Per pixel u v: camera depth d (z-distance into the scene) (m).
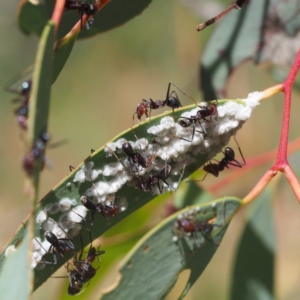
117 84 0.68
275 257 0.35
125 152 0.31
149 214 0.36
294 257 0.49
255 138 0.48
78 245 0.31
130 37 0.66
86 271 0.32
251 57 0.35
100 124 0.68
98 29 0.32
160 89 0.66
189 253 0.31
